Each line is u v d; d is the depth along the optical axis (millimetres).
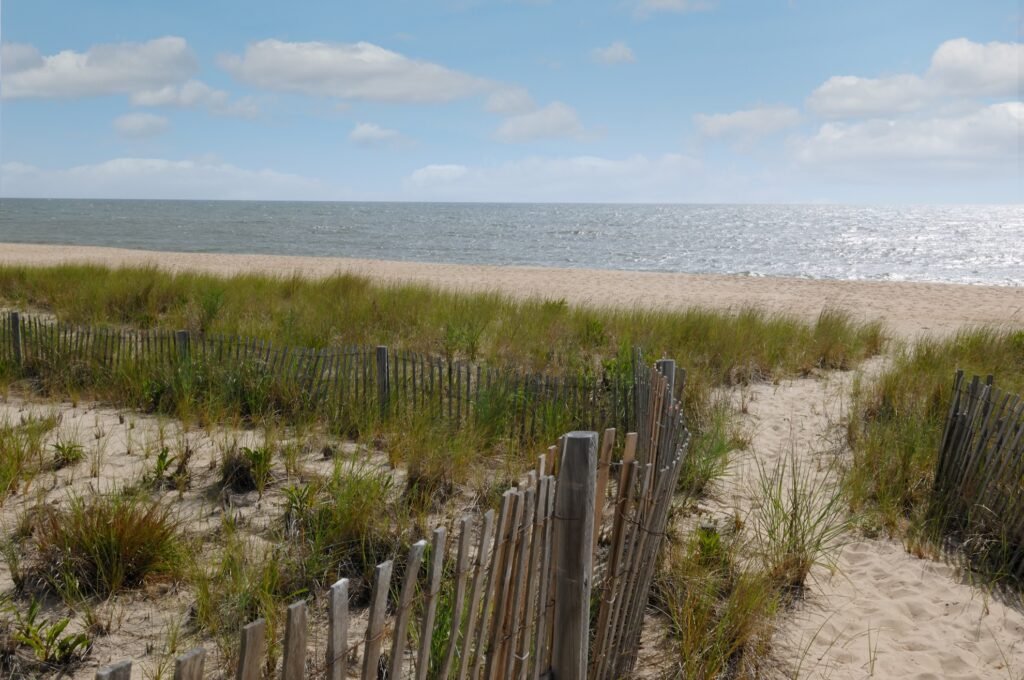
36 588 3814
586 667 2680
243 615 3568
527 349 9344
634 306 13000
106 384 7496
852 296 18922
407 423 6117
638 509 2979
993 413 5070
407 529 4449
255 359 7078
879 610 4180
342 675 1867
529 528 2375
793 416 7508
